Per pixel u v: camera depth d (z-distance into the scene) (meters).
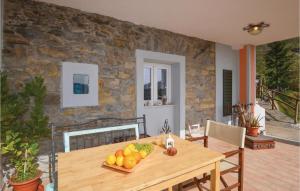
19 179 1.88
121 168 1.30
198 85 4.71
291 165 3.03
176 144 1.87
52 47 2.86
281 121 6.68
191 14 3.22
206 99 4.88
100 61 3.29
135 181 1.16
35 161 2.28
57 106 2.91
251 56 5.23
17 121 2.35
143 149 1.56
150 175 1.24
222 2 2.77
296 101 6.43
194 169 1.38
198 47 4.66
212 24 3.68
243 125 4.32
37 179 1.96
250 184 2.45
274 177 2.64
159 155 1.58
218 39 4.73
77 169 1.34
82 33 3.11
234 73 5.49
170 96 4.60
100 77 3.29
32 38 2.72
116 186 1.11
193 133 4.05
